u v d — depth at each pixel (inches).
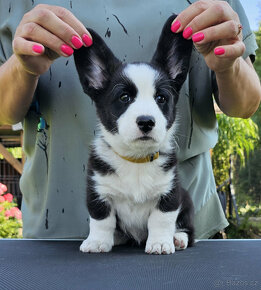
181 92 26.4
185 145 26.7
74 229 26.8
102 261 18.9
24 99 24.4
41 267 17.7
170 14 27.1
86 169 25.8
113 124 22.8
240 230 70.9
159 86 22.6
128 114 21.7
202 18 19.5
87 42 20.9
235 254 20.0
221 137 66.0
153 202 23.0
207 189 28.1
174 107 24.2
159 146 22.7
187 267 17.4
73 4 26.8
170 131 23.9
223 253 20.3
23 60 20.6
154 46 27.0
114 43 26.7
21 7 26.9
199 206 27.5
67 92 26.6
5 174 91.8
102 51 23.3
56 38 19.5
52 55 21.5
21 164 77.6
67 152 26.8
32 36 19.6
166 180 22.7
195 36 19.3
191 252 21.0
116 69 23.4
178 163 26.2
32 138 27.5
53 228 27.0
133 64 23.5
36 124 27.2
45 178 27.2
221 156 69.3
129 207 23.3
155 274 16.2
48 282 15.3
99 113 24.1
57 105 26.7
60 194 26.9
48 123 26.9
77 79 26.6
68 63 26.7
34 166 27.3
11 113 25.3
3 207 66.1
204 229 27.9
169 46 23.7
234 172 102.7
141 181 22.7
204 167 28.3
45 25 19.5
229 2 26.9
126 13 27.0
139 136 21.2
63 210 27.0
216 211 28.6
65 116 26.7
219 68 21.2
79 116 26.4
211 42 20.5
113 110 22.7
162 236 21.9
